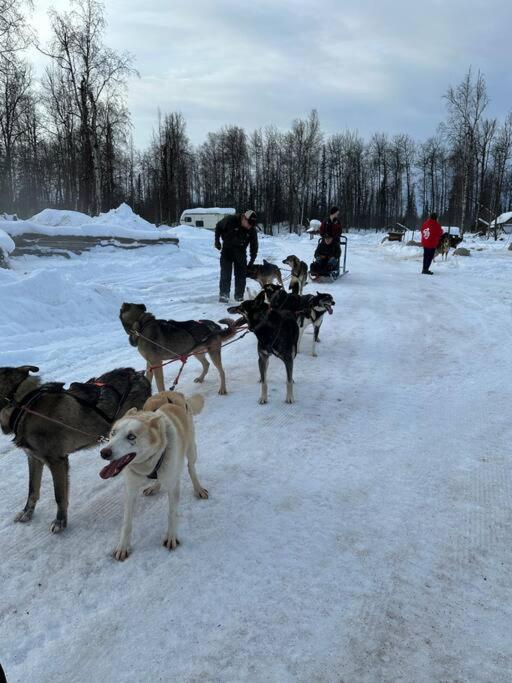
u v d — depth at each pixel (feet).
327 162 264.52
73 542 12.12
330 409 20.17
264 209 250.37
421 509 13.44
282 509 13.42
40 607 10.11
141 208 223.71
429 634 9.48
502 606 10.14
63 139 125.08
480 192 175.01
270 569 11.18
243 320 20.77
